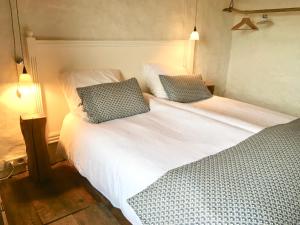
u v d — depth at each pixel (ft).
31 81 6.65
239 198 3.24
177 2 9.85
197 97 8.79
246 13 11.67
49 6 6.97
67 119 7.15
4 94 6.81
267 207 3.11
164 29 9.80
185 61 10.79
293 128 5.42
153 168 4.31
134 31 8.95
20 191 6.61
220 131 5.78
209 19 11.27
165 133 5.81
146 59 9.47
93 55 8.05
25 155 7.52
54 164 7.97
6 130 7.07
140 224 4.05
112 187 4.92
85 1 7.57
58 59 7.37
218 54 12.37
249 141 4.92
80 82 7.36
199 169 3.92
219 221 3.05
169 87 8.42
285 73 11.02
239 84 12.92
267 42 11.36
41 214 5.77
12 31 6.55
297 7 9.80
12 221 5.54
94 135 5.83
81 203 6.19
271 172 3.73
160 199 3.62
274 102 11.67
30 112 7.25
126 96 7.04
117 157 4.88
